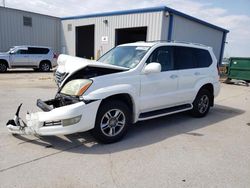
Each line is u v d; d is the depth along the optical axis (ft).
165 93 17.37
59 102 14.78
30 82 39.75
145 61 15.99
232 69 50.11
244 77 48.65
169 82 17.48
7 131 15.75
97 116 13.65
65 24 77.51
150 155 13.02
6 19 68.64
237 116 22.66
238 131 17.90
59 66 16.97
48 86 35.88
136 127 17.90
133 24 56.65
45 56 60.75
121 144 14.43
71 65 14.52
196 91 20.03
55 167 11.39
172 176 10.92
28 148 13.35
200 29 65.31
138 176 10.83
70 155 12.71
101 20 64.28
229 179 10.84
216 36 75.10
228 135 16.87
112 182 10.28
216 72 22.21
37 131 13.20
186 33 59.57
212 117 21.84
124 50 18.19
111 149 13.64
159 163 12.13
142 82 15.60
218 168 11.83
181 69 18.70
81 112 12.84
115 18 60.49
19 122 14.60
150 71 15.30
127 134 16.24
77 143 14.28
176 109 18.69
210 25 68.33
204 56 21.33
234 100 31.55
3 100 24.95
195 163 12.26
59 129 12.79
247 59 47.96
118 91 14.11
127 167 11.61
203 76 20.71
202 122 19.93
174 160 12.51
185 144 14.79
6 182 9.99
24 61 57.62
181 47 19.08
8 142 14.05
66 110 12.66
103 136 14.05
